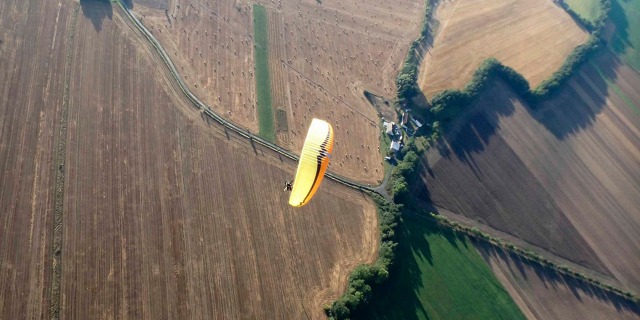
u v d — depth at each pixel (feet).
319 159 126.21
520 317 206.59
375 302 192.85
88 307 165.58
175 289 176.45
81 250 175.22
